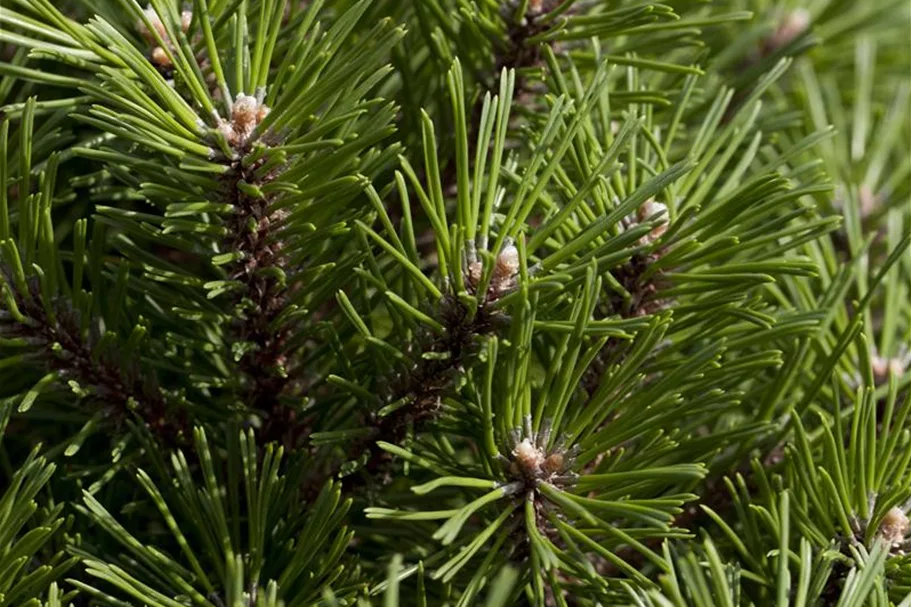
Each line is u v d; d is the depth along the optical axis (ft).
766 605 2.12
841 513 2.06
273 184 2.01
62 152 2.11
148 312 2.19
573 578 2.12
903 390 2.29
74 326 2.09
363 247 2.08
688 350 2.31
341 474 2.08
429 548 2.19
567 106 2.06
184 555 2.14
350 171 2.06
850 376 2.29
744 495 2.13
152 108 1.98
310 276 2.10
